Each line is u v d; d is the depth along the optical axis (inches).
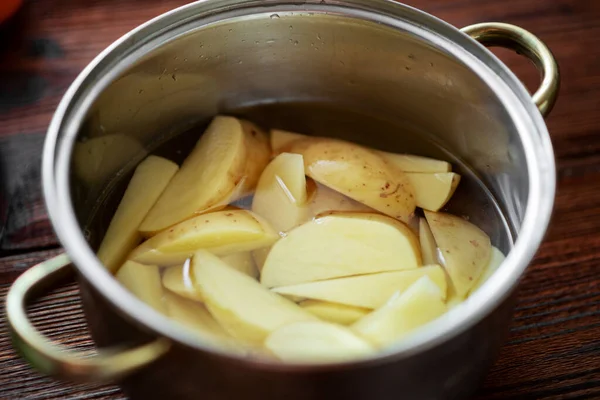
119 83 17.9
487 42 18.6
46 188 15.4
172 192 19.1
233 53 19.7
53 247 20.3
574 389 18.4
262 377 14.4
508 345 19.0
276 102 21.4
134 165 19.8
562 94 23.2
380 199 18.8
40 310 19.3
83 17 24.4
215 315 16.8
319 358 14.0
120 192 19.3
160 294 17.4
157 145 20.3
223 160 19.2
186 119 20.7
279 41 19.7
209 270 17.3
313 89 21.1
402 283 17.4
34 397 18.2
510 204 18.9
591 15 24.9
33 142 21.8
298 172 18.8
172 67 19.0
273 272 17.7
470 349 15.4
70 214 15.4
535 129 17.1
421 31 18.5
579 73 23.6
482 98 18.4
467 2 25.1
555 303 19.6
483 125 18.9
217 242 18.0
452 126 20.0
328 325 16.2
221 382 14.7
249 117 21.1
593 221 20.8
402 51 19.2
